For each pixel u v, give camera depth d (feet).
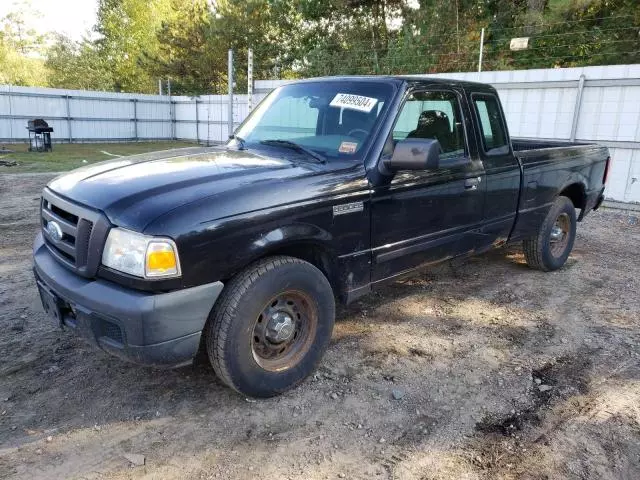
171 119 100.73
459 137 14.42
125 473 8.57
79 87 153.99
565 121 38.45
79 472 8.55
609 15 58.95
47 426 9.72
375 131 12.12
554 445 9.56
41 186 39.06
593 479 8.71
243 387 10.12
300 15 92.79
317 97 13.66
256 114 14.89
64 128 88.48
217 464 8.84
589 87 36.94
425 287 17.88
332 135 12.68
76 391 10.89
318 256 11.50
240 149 13.07
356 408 10.59
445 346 13.46
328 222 10.89
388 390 11.30
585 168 19.81
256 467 8.80
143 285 8.68
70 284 9.48
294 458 9.05
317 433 9.75
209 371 11.80
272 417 10.20
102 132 92.68
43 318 14.37
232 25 100.78
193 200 9.18
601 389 11.53
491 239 16.01
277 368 10.66
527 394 11.27
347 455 9.16
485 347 13.47
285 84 15.35
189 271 8.90
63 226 9.95
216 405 10.54
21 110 83.66
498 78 40.88
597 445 9.59
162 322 8.74
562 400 11.06
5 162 55.11
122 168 11.09
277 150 12.61
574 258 22.11
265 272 9.89
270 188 10.03
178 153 12.75
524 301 16.79
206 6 114.11
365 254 11.95
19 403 10.40
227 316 9.57
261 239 9.73
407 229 12.85
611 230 28.25
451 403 10.87
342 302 12.05
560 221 19.53
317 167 11.35
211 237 9.06
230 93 64.08
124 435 9.54
